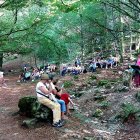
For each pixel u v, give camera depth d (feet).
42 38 71.56
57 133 29.43
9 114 35.96
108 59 87.35
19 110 35.06
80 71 77.66
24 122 30.81
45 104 31.09
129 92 42.24
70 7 35.50
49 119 31.63
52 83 32.91
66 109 35.35
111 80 57.36
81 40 98.53
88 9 80.12
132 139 29.81
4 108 39.99
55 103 31.04
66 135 29.12
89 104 42.63
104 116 37.14
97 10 81.87
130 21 57.26
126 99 39.47
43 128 30.27
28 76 78.89
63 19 97.19
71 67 80.84
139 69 39.45
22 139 27.84
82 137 29.09
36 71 81.82
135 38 92.73
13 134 29.09
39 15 53.06
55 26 93.35
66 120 33.04
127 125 33.55
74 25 99.25
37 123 31.09
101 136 30.32
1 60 122.83
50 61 108.27
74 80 63.41
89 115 38.01
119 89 44.83
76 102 44.96
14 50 62.13
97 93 46.50
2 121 33.14
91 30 89.86
